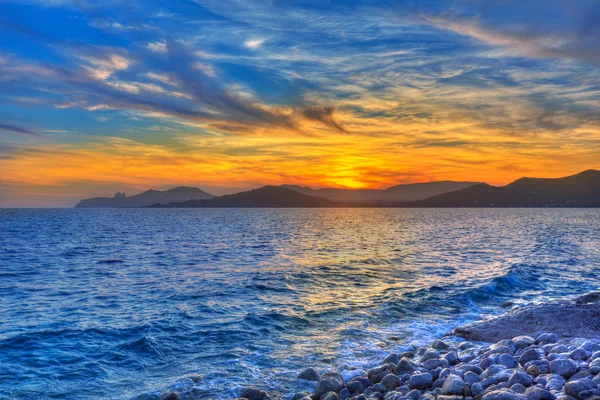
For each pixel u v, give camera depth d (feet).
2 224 345.92
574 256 119.65
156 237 211.20
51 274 94.94
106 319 53.98
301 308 58.44
